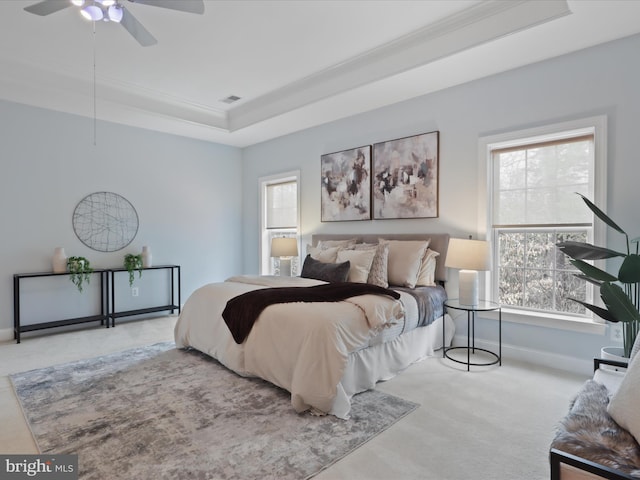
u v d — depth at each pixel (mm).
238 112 5195
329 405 2295
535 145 3365
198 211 5793
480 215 3613
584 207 3117
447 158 3852
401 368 3070
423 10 2883
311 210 5266
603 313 2467
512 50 3025
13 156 4168
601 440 1278
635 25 2662
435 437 2076
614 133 2867
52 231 4441
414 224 4152
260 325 2730
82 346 3822
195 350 3664
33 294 4305
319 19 2986
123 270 4793
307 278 3850
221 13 2889
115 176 4934
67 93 3936
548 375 2984
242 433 2102
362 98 4082
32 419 2248
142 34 2547
